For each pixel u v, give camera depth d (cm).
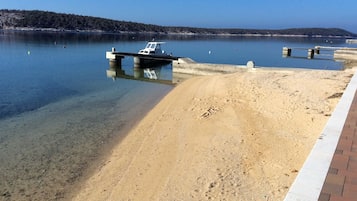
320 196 396
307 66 3600
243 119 1146
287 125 1020
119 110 1572
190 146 959
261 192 652
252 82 1762
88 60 3916
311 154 512
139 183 789
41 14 16238
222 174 749
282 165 755
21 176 876
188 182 735
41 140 1149
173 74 2953
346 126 646
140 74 2956
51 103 1734
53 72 2923
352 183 424
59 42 7212
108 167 917
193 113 1339
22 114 1501
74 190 801
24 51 4806
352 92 1000
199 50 6125
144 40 9738
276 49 6744
